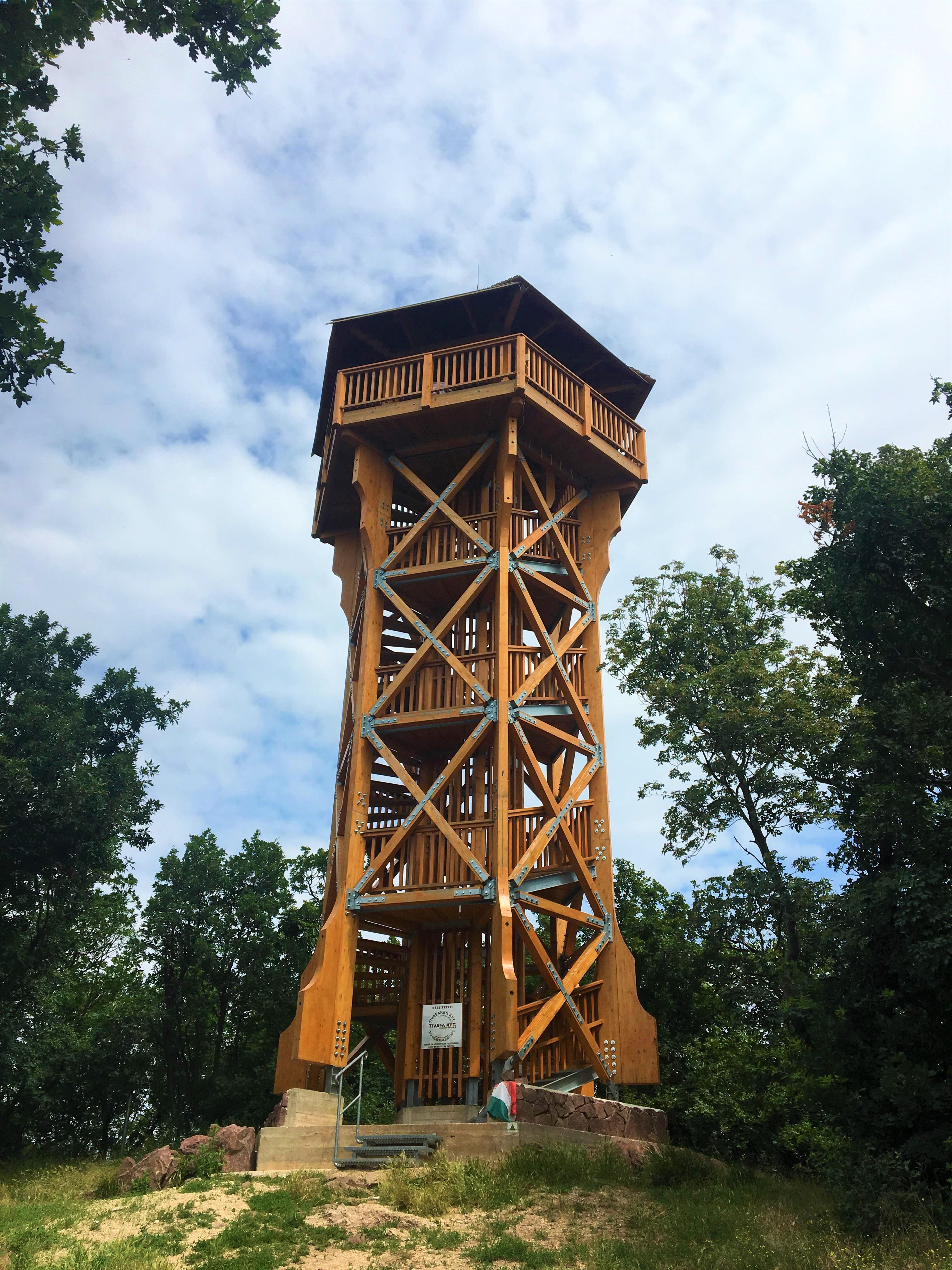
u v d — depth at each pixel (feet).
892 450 59.26
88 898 100.17
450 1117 65.05
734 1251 40.01
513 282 81.56
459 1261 40.68
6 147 40.24
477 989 70.08
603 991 71.97
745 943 75.51
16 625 105.50
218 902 120.06
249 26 38.42
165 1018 114.42
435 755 79.71
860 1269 37.04
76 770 95.09
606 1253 40.73
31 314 37.32
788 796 65.05
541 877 70.74
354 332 87.04
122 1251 40.50
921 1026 49.19
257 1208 47.29
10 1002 96.02
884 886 49.83
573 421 80.94
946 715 56.95
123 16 37.32
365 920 72.13
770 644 72.13
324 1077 69.97
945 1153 44.52
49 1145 116.98
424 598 81.76
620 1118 65.36
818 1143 57.88
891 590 57.98
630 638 73.51
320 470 94.17
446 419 79.05
